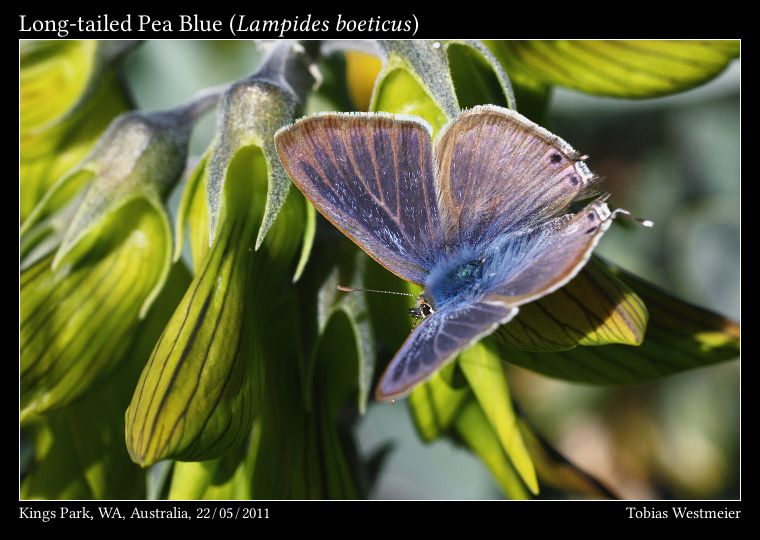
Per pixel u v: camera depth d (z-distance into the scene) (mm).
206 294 182
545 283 177
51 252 193
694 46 196
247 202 186
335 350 192
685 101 227
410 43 185
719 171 234
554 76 199
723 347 193
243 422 181
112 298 192
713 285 236
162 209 193
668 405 234
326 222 193
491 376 186
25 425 193
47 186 203
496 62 185
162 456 175
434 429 197
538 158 185
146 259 193
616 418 234
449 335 178
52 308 191
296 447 191
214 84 226
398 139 184
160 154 193
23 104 203
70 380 192
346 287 190
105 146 193
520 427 186
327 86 197
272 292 188
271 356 190
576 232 180
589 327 180
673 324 194
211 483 190
